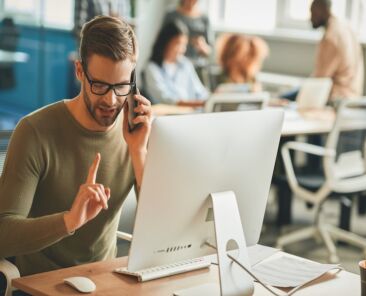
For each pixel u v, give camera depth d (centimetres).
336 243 491
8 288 209
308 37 709
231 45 597
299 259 225
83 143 221
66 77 775
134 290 193
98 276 201
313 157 580
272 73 750
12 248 197
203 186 188
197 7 715
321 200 451
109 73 201
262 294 197
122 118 229
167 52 585
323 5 584
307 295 197
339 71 586
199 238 196
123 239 271
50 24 778
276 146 204
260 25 780
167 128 176
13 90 784
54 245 226
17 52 783
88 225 229
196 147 183
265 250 229
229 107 455
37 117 218
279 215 530
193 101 541
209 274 210
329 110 567
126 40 201
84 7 716
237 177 196
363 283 182
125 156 230
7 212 206
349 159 452
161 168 178
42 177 219
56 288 190
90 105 208
